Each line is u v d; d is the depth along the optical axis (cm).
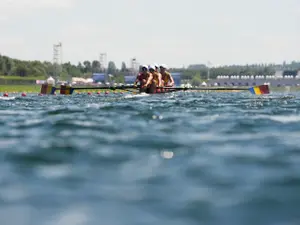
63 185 787
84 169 894
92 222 629
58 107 2527
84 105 2589
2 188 770
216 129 1468
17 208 678
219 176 842
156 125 1559
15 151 1066
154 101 3012
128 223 625
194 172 871
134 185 788
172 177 837
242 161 962
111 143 1174
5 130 1457
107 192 750
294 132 1410
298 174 850
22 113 2094
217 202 701
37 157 1001
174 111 2138
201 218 640
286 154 1037
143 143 1178
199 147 1127
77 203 699
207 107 2481
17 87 13138
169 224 620
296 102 3116
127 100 3173
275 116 1920
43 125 1570
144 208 680
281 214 652
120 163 944
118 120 1708
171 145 1150
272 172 869
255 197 722
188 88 4044
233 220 631
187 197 725
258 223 620
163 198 720
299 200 706
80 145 1145
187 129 1464
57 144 1161
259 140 1245
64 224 621
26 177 836
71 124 1577
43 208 678
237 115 1958
